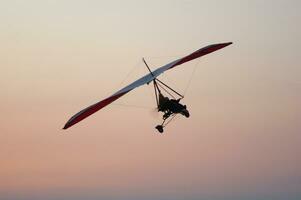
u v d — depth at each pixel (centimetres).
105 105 16088
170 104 16438
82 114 15900
